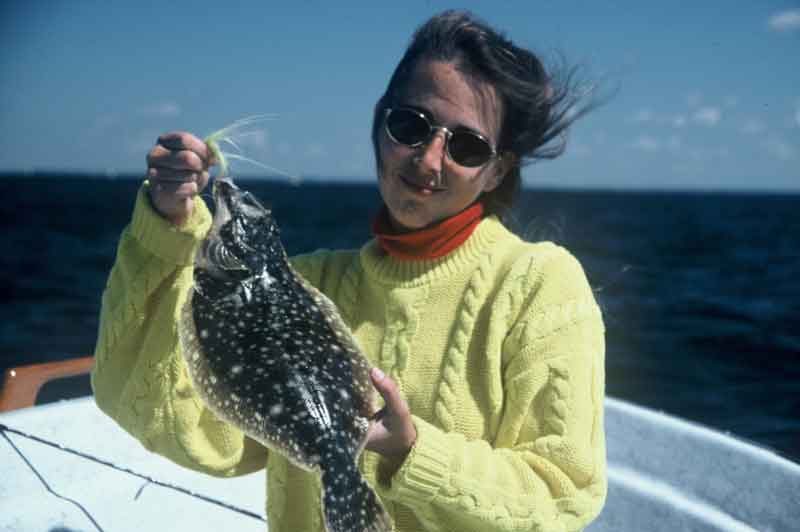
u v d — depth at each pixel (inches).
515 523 62.8
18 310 728.3
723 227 2213.3
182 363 78.6
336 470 67.4
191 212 73.3
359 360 74.8
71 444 132.0
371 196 4970.5
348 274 85.1
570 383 68.0
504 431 70.8
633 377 466.9
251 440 86.4
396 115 72.1
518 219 93.0
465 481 63.0
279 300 80.1
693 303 768.9
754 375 472.7
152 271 74.5
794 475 114.3
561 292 72.4
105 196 3491.6
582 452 66.4
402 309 76.7
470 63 71.4
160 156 69.8
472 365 73.2
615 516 127.0
